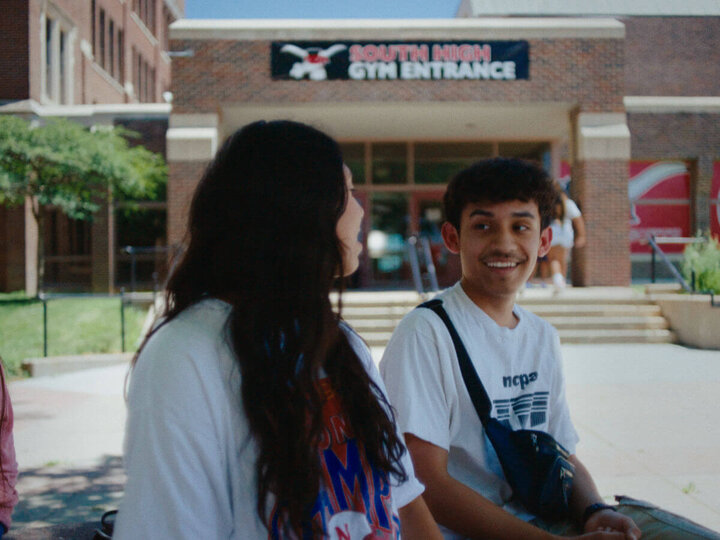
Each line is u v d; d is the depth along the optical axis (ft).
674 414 19.07
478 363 6.22
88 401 22.25
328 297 3.73
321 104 43.78
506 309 6.61
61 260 59.26
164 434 3.26
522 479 5.88
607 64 44.39
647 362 28.37
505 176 6.29
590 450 15.61
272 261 3.61
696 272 38.47
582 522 6.05
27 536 7.86
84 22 75.66
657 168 57.16
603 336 34.09
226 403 3.43
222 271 3.67
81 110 56.65
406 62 43.78
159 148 55.62
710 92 68.54
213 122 43.75
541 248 6.92
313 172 3.69
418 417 5.83
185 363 3.37
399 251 56.03
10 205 55.36
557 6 68.39
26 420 19.53
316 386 3.63
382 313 35.99
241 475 3.50
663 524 5.79
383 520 3.79
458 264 56.18
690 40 68.59
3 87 60.13
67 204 48.21
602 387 23.03
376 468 3.86
